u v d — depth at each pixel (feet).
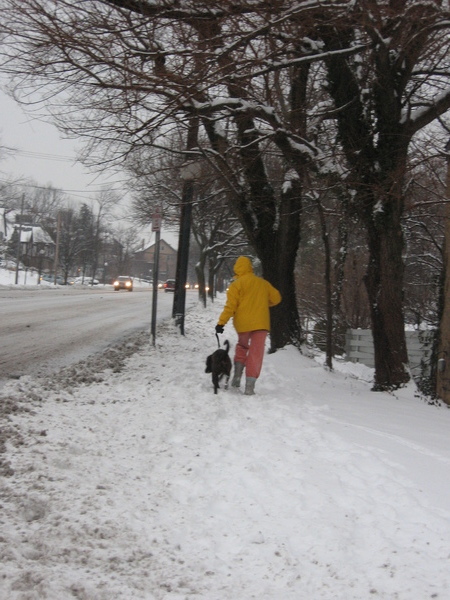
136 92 28.96
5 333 54.13
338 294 60.18
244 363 30.73
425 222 57.11
